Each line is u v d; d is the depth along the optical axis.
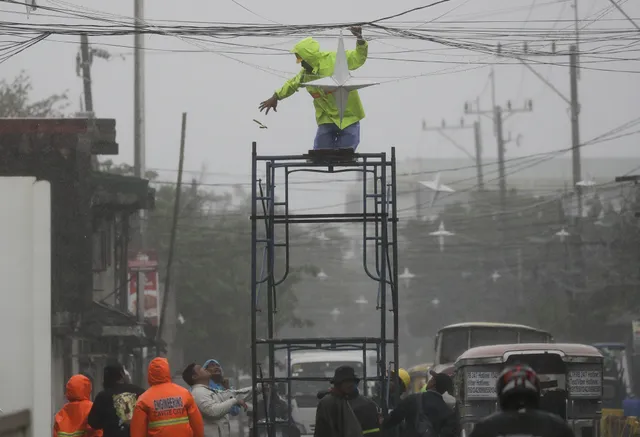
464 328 68.75
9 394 34.16
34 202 34.69
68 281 80.38
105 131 86.38
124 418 37.25
